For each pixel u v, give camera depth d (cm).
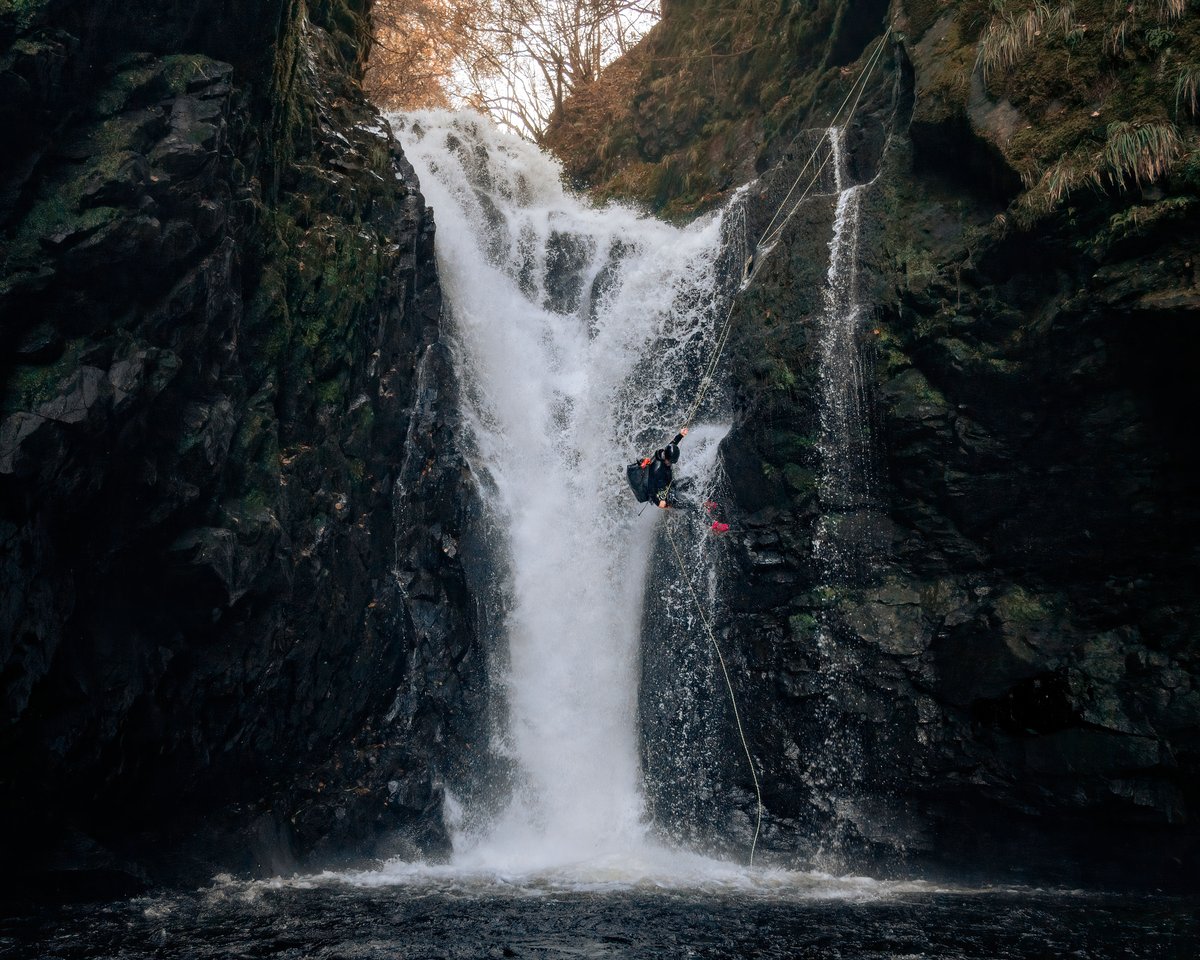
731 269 1677
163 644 988
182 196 910
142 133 882
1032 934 898
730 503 1478
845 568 1355
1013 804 1183
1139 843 1124
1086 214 1134
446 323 1598
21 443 772
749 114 2134
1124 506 1150
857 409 1362
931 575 1310
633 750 1495
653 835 1425
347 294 1270
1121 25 1158
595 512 1623
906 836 1255
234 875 1080
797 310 1446
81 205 828
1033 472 1226
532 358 1722
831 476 1379
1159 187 1070
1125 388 1134
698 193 2156
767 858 1327
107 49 884
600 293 1839
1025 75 1248
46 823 906
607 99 2748
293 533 1148
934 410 1288
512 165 1991
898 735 1269
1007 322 1230
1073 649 1172
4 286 780
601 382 1730
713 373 1630
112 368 855
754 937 874
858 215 1418
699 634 1467
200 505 995
